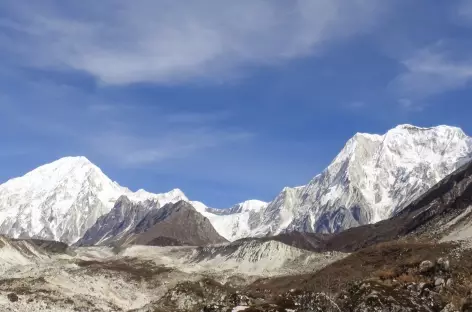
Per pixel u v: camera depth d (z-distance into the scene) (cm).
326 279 14575
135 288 18625
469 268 10444
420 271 10725
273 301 9512
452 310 8806
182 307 13825
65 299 14088
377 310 8656
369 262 15225
